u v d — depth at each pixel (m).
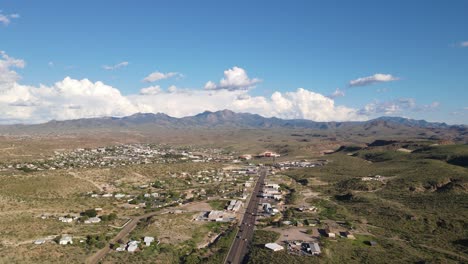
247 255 113.00
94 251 109.06
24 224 121.50
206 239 128.50
